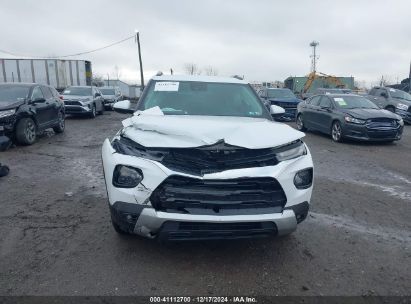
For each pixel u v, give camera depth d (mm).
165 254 3754
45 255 3707
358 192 6145
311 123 13664
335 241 4188
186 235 3211
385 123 11023
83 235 4188
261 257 3748
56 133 12984
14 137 9859
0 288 3115
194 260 3652
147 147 3324
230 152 3330
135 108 4941
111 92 25953
